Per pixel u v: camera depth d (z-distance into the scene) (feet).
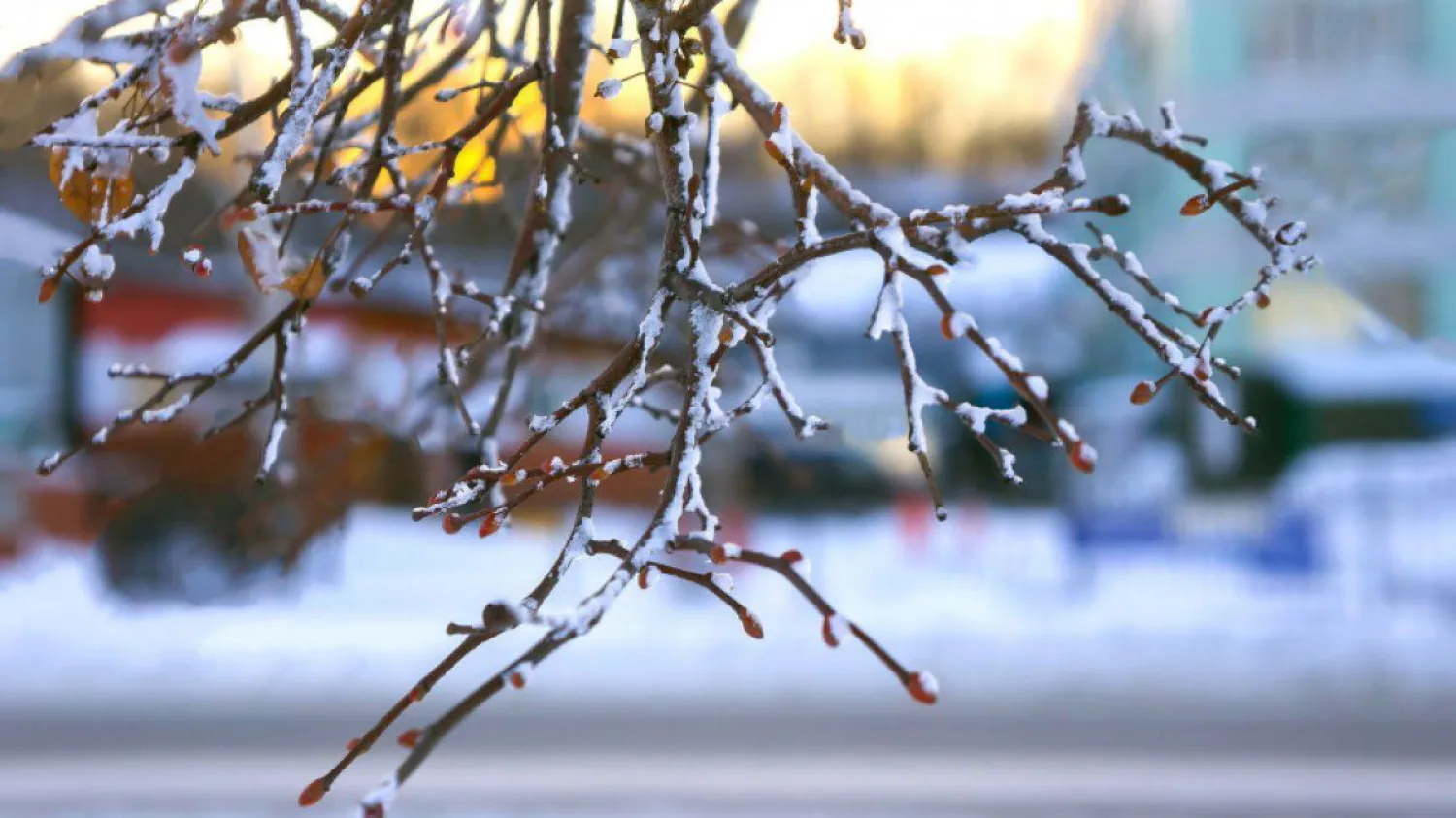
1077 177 6.11
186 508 36.73
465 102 9.14
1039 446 59.72
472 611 45.80
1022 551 55.67
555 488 44.09
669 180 5.44
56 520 45.32
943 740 30.68
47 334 45.03
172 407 7.29
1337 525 51.47
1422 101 67.46
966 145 79.61
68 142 5.59
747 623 4.35
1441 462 56.29
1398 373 63.31
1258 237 5.87
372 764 28.84
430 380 11.67
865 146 78.95
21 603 43.57
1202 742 30.73
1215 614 47.60
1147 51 70.54
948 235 5.03
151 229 5.59
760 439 14.34
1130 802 26.05
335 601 45.80
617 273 12.07
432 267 7.31
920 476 57.88
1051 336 67.82
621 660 39.17
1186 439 60.34
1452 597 48.26
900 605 49.57
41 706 34.04
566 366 12.84
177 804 25.72
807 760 28.99
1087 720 32.71
